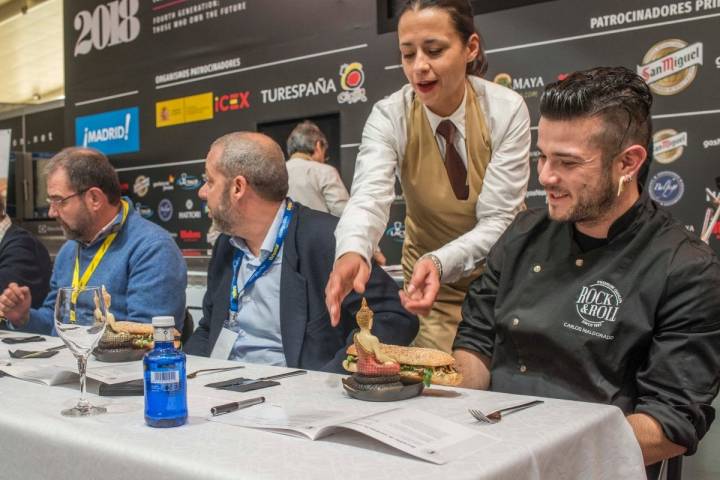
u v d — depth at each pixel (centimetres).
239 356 182
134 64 480
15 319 199
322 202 352
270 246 180
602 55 303
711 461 189
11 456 104
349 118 381
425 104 190
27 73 877
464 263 175
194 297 338
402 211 357
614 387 128
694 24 282
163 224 471
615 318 127
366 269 148
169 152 466
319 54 390
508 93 195
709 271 122
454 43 178
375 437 87
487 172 195
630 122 125
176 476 82
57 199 215
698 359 119
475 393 119
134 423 100
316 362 172
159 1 464
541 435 92
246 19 420
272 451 86
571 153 125
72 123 526
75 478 94
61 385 131
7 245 288
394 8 360
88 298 113
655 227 130
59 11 679
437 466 80
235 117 430
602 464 103
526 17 320
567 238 139
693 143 285
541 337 135
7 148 397
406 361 119
